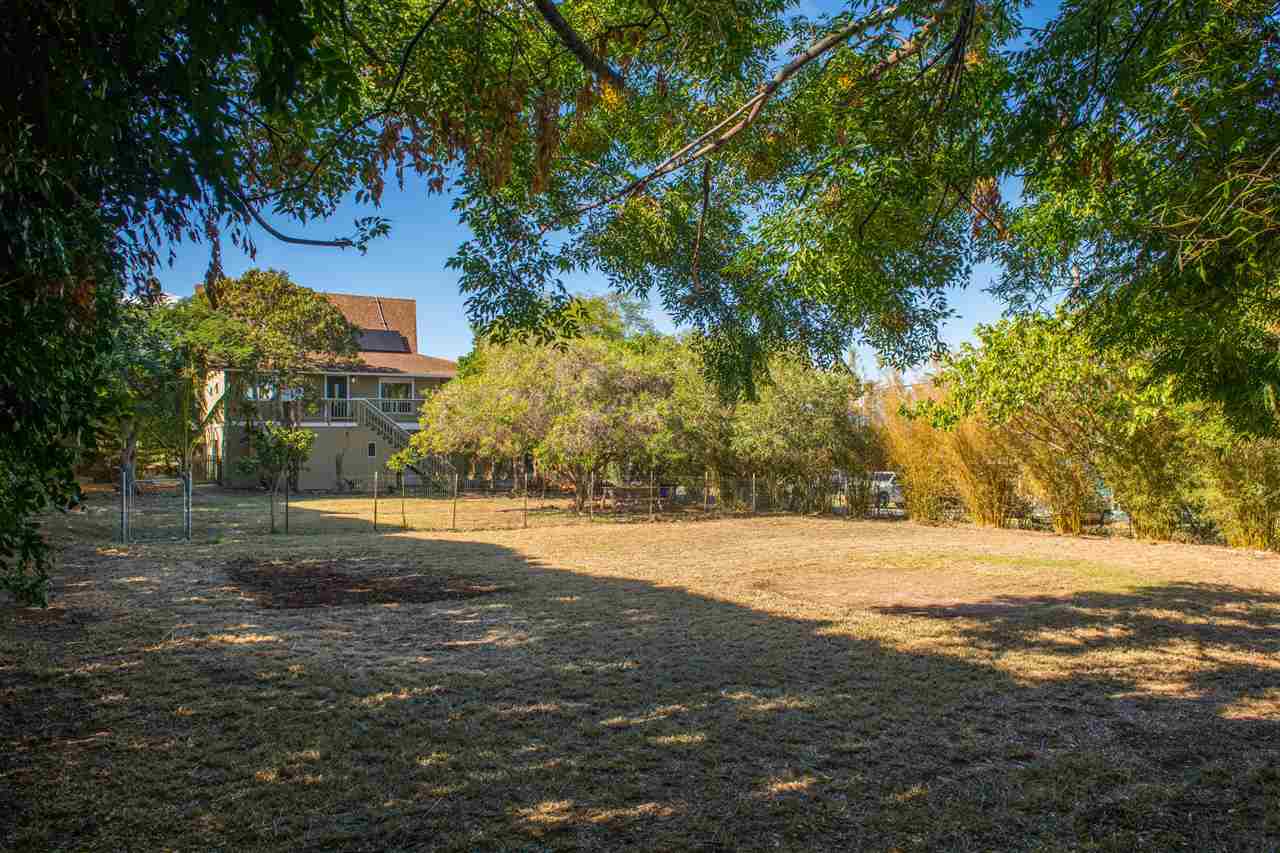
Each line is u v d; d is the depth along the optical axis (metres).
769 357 7.35
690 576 10.78
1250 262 3.56
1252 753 4.34
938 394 19.42
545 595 9.17
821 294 5.25
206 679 5.54
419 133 4.28
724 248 6.71
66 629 7.01
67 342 3.41
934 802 3.68
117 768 3.98
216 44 1.98
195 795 3.68
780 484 23.34
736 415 21.47
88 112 2.60
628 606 8.51
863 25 3.99
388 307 42.03
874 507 22.34
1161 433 14.78
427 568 11.30
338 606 8.39
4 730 4.50
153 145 2.68
